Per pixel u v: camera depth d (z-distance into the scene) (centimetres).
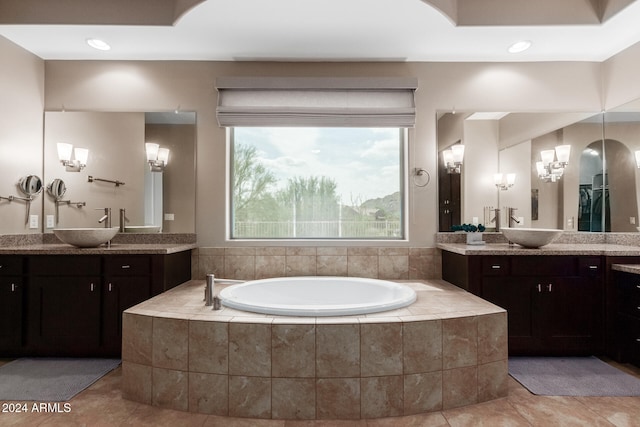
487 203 318
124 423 179
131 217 316
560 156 318
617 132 305
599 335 260
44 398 204
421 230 317
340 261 312
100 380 228
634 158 292
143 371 199
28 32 270
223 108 306
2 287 262
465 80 318
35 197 306
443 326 191
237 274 312
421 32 270
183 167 317
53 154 314
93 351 262
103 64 317
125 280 262
